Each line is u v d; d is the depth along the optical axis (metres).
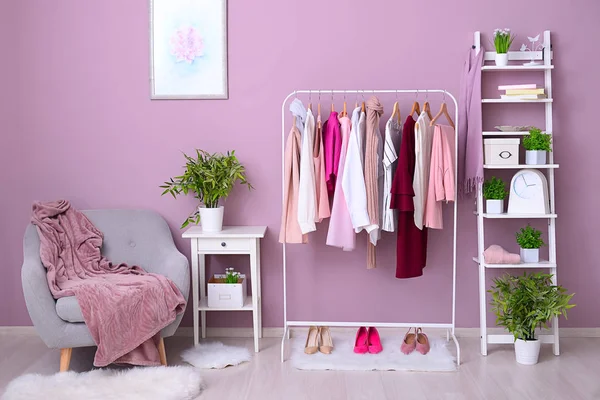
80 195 4.08
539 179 3.75
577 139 3.98
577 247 4.01
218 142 4.04
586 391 3.11
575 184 3.99
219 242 3.72
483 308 3.70
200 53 4.01
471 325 4.04
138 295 3.24
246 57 4.01
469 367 3.48
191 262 3.98
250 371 3.42
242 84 4.02
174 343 3.92
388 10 3.96
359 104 4.00
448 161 3.60
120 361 3.26
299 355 3.60
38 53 4.04
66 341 3.16
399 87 3.97
